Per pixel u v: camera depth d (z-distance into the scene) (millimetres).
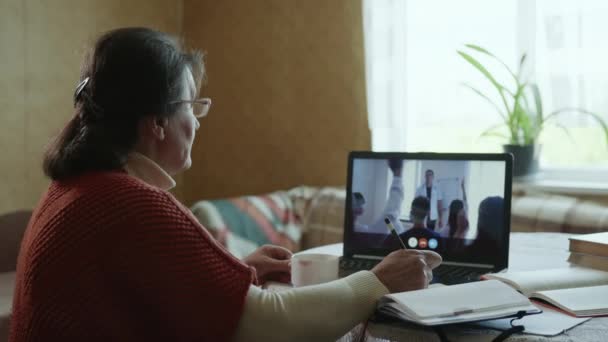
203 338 872
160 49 988
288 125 3191
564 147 2658
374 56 2832
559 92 2541
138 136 991
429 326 931
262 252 1349
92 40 1080
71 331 859
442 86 2838
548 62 2557
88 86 998
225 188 3363
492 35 2723
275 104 3213
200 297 871
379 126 2838
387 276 1032
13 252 2480
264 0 3201
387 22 2801
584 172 2658
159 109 975
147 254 860
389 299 967
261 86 3240
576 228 2295
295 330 914
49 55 2828
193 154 3432
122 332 867
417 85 2885
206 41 3355
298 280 1230
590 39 2490
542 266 1391
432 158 1477
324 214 2834
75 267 862
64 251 872
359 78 3008
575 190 2502
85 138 964
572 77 2525
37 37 2775
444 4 2807
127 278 859
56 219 899
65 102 2910
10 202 2713
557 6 2525
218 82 3340
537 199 2469
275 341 902
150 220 873
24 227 2510
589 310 994
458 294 979
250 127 3279
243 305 890
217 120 3359
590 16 2480
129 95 963
